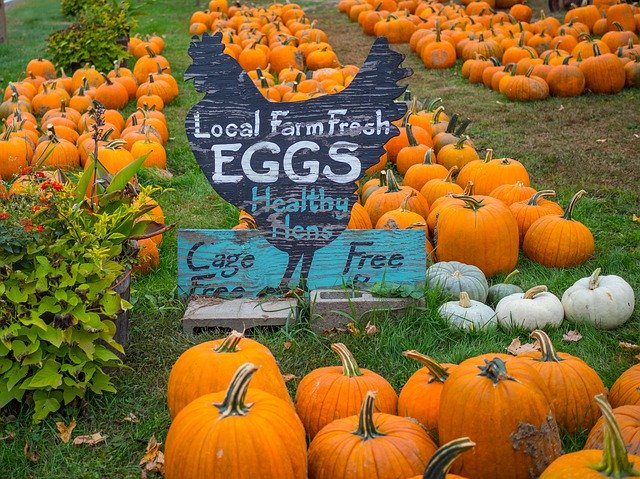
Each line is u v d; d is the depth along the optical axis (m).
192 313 2.56
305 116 2.63
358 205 3.09
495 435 1.64
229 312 2.56
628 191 3.81
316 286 2.68
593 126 4.94
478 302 2.60
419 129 4.38
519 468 1.65
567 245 2.97
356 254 2.66
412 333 2.49
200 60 2.60
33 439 2.04
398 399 1.99
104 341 2.25
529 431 1.64
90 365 2.12
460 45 7.08
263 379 1.88
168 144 4.92
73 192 2.22
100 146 3.93
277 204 2.67
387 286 2.59
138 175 3.99
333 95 2.62
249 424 1.58
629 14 7.54
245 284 2.67
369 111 2.63
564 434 1.93
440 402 1.75
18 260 2.06
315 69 6.96
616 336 2.54
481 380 1.67
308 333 2.52
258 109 2.63
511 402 1.64
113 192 2.29
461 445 1.42
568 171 4.15
